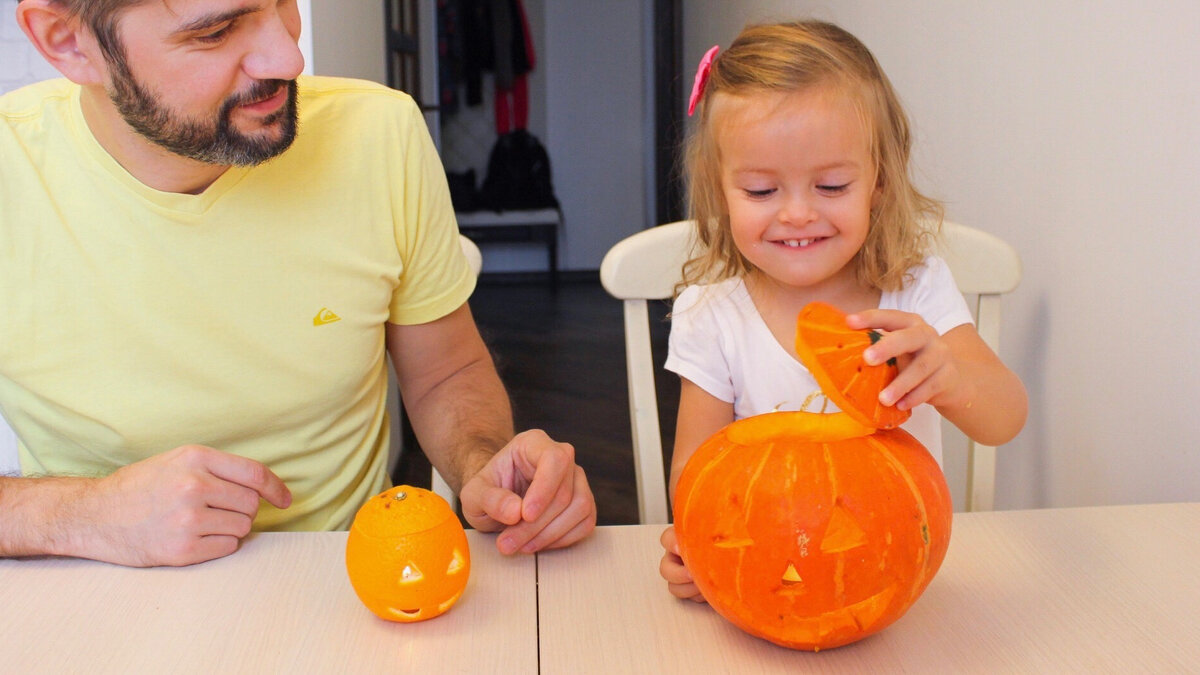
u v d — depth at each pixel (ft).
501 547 2.62
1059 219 4.41
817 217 2.76
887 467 2.06
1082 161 4.17
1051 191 4.47
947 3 5.73
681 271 3.91
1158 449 3.65
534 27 21.42
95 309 3.28
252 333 3.43
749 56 2.89
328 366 3.56
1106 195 3.99
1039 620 2.27
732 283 3.56
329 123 3.56
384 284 3.67
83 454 3.48
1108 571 2.50
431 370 4.08
